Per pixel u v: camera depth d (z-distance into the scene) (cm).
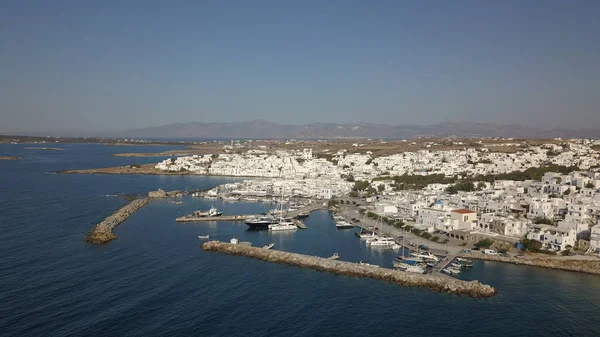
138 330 12400
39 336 11900
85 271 16912
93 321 12825
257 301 14562
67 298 14338
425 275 16412
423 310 13962
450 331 12638
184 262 18550
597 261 17662
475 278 16575
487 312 13788
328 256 19750
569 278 16538
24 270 16800
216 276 16912
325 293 15338
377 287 15925
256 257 19450
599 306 14100
